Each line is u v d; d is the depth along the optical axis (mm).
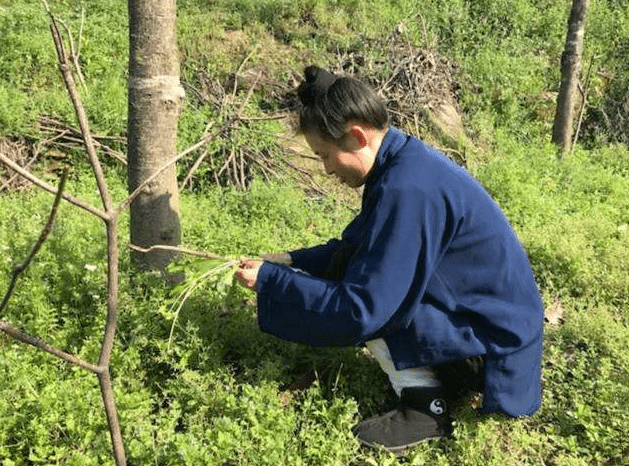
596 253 4797
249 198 5348
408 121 6992
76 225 4227
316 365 3305
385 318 2715
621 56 9414
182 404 3018
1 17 7031
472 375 3014
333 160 2805
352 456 2877
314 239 4914
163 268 3529
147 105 3232
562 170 6570
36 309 3252
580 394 3301
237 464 2762
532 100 8445
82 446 2674
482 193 2832
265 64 7434
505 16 9422
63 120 5887
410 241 2660
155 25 3111
